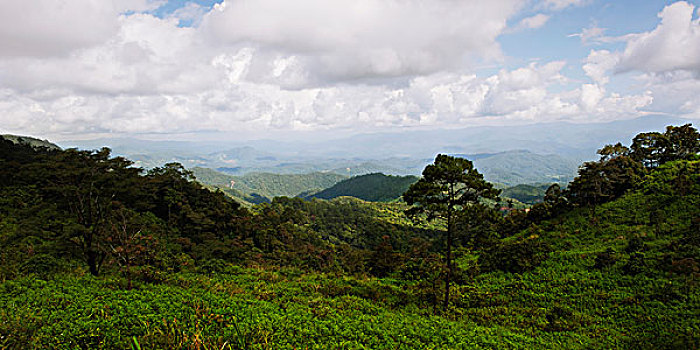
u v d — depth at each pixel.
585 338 21.48
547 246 40.84
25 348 12.41
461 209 26.78
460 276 34.56
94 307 17.62
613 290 28.03
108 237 26.20
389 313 24.20
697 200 40.81
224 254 44.81
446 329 20.97
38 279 23.19
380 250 43.66
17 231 29.05
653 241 35.44
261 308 20.86
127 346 13.35
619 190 53.91
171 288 25.03
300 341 15.68
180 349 12.53
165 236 43.97
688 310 22.78
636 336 21.17
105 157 29.27
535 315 25.97
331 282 33.59
